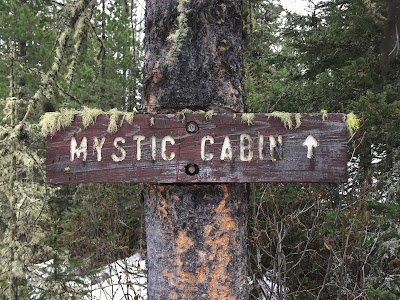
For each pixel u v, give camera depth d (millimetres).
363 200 4180
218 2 1875
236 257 1835
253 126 1736
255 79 7129
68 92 3021
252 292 4633
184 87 1820
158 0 1900
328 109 5906
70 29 2824
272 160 1727
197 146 1731
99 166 1740
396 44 3270
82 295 5605
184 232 1783
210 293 1774
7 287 5344
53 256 5965
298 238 5125
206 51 1836
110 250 6406
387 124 4738
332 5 6457
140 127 1744
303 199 4859
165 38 1865
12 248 5293
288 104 6734
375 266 4527
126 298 4906
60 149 1754
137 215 7469
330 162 1733
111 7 10555
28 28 8500
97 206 7730
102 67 4102
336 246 4535
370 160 5324
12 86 5152
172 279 1788
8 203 5160
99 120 1754
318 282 5000
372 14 3473
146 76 1917
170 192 1801
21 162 4648
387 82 5562
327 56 6242
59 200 8891
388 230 4523
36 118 3131
